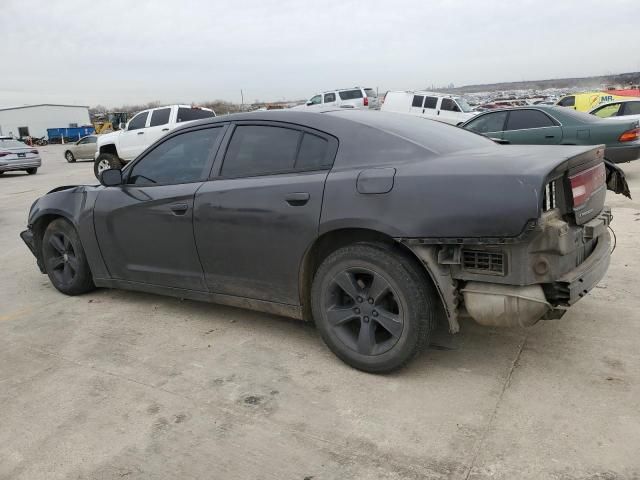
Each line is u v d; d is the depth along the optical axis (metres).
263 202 3.44
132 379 3.30
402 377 3.16
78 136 67.75
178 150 4.11
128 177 4.39
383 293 3.07
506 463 2.36
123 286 4.54
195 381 3.25
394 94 21.61
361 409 2.85
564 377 3.04
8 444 2.70
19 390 3.23
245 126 3.79
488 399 2.87
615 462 2.32
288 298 3.50
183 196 3.86
